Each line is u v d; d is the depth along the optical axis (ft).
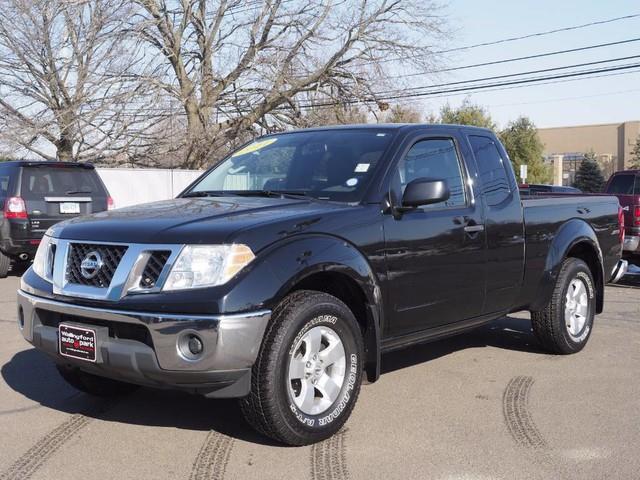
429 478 12.27
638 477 12.37
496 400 16.69
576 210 21.61
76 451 13.43
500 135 202.49
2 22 83.30
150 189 74.02
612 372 19.29
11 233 36.47
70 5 82.17
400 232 15.31
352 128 17.72
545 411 15.90
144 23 85.71
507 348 22.08
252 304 12.23
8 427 14.70
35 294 13.96
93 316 12.67
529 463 12.96
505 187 18.79
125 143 91.50
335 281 14.65
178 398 16.66
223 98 98.27
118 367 12.59
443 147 17.48
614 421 15.26
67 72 84.99
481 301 17.75
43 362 19.84
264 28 93.81
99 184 39.32
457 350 21.77
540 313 20.57
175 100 90.12
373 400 16.61
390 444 13.82
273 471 12.50
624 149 281.74
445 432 14.51
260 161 17.87
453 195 17.20
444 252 16.37
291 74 94.94
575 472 12.57
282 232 13.16
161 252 12.56
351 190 15.38
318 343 13.48
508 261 18.43
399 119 121.60
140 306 12.23
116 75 85.05
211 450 13.46
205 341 11.92
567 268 20.74
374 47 95.50
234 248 12.41
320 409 13.60
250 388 12.63
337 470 12.57
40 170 37.40
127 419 15.20
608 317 27.68
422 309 15.99
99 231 13.39
